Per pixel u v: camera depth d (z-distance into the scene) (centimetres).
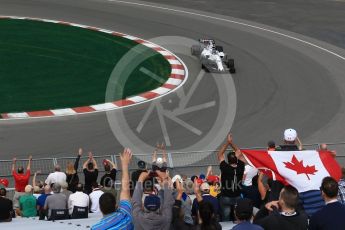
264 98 5094
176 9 7869
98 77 5488
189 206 1900
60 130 4306
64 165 3481
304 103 5016
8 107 4672
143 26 7075
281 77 5641
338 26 7388
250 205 1350
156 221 1408
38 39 6419
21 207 2683
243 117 4688
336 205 1377
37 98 4897
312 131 4466
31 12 7325
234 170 2045
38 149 3984
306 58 6247
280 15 7769
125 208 1351
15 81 5247
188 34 6869
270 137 4328
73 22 7062
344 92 5316
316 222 1380
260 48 6500
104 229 1321
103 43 6425
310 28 7294
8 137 4141
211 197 1980
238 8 8044
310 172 1739
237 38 6812
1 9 7350
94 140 4169
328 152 1798
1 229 2042
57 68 5653
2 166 3428
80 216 2456
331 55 6394
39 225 2125
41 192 2942
